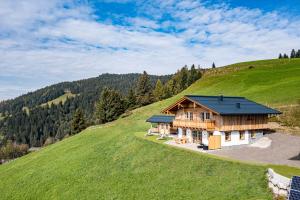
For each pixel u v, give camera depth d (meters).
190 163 39.62
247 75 111.00
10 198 47.44
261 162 36.69
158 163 42.88
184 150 44.44
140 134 63.28
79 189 42.09
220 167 36.16
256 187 29.70
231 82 107.75
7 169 64.75
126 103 127.19
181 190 33.94
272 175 29.17
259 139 52.59
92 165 49.44
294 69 105.25
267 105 67.94
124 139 59.62
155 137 59.28
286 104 65.38
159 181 37.69
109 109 116.06
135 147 51.78
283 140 50.47
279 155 40.97
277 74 102.56
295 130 55.16
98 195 38.97
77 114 117.94
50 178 48.94
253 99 77.06
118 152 52.28
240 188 30.38
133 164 45.28
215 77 125.19
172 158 42.94
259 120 52.75
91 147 59.91
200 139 52.66
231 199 28.97
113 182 41.28
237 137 49.78
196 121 51.03
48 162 58.41
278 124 58.72
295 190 24.00
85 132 81.62
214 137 46.66
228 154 42.59
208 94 100.38
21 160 70.69
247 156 40.97
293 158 38.84
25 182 51.19
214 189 31.84
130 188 38.28
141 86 139.38
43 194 44.47
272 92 78.88
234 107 51.00
